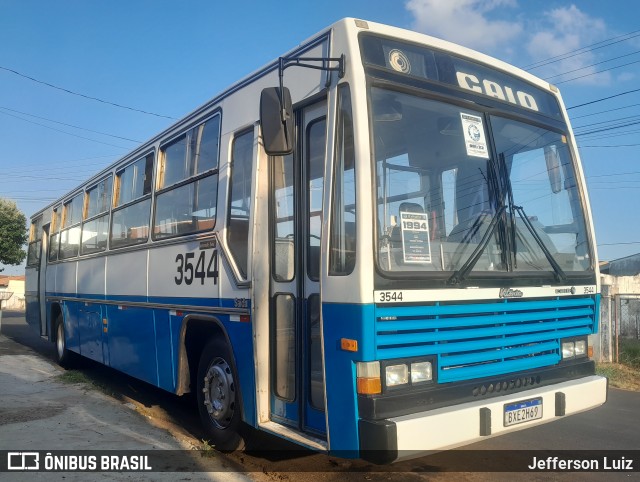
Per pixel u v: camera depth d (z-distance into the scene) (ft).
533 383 16.14
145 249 24.71
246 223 17.85
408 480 17.03
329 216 14.35
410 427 13.01
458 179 15.81
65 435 20.25
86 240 33.06
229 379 19.11
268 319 16.94
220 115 20.13
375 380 13.24
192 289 20.61
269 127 14.51
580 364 17.66
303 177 15.96
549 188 18.12
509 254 16.08
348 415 13.41
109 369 37.45
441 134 15.76
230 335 18.17
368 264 13.42
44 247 42.93
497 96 17.47
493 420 14.39
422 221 14.73
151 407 27.07
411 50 15.75
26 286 49.21
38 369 35.40
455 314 14.60
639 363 37.11
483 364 15.12
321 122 15.65
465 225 15.57
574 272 17.89
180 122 23.04
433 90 15.81
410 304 13.89
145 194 25.41
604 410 26.48
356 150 13.99
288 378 16.17
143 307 24.56
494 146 16.84
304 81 16.05
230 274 18.26
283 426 16.10
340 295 13.80
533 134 18.15
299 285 15.74
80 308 33.14
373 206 13.74
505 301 15.67
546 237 17.52
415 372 13.82
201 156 21.16
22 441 19.53
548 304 16.81
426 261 14.49
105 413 23.40
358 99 14.24
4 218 119.34
